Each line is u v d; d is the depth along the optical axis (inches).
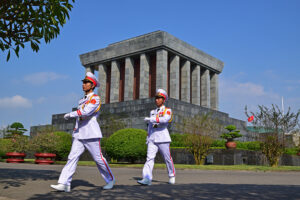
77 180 310.2
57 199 189.8
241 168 543.2
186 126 721.0
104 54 1711.4
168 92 1624.0
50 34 271.9
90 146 235.1
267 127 663.1
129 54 1614.2
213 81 1870.1
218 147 803.4
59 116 1418.6
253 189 230.2
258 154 810.2
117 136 756.6
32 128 1290.6
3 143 944.3
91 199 188.2
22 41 273.7
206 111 1314.0
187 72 1642.5
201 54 1731.1
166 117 280.5
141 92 1521.9
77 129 237.8
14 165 639.8
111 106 1318.9
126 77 1600.6
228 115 1467.8
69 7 269.4
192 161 765.3
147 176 271.9
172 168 287.0
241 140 1371.8
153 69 1619.1
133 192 217.2
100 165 237.8
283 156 859.4
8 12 256.8
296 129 653.3
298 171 526.9
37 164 719.7
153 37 1520.7
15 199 190.1
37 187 248.5
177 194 205.8
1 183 270.5
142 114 1184.8
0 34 265.3
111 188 240.2
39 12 258.8
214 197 191.9
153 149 283.4
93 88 246.5
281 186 252.1
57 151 836.6
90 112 231.9
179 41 1573.6
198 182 304.3
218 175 407.8
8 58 273.3
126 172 473.7
